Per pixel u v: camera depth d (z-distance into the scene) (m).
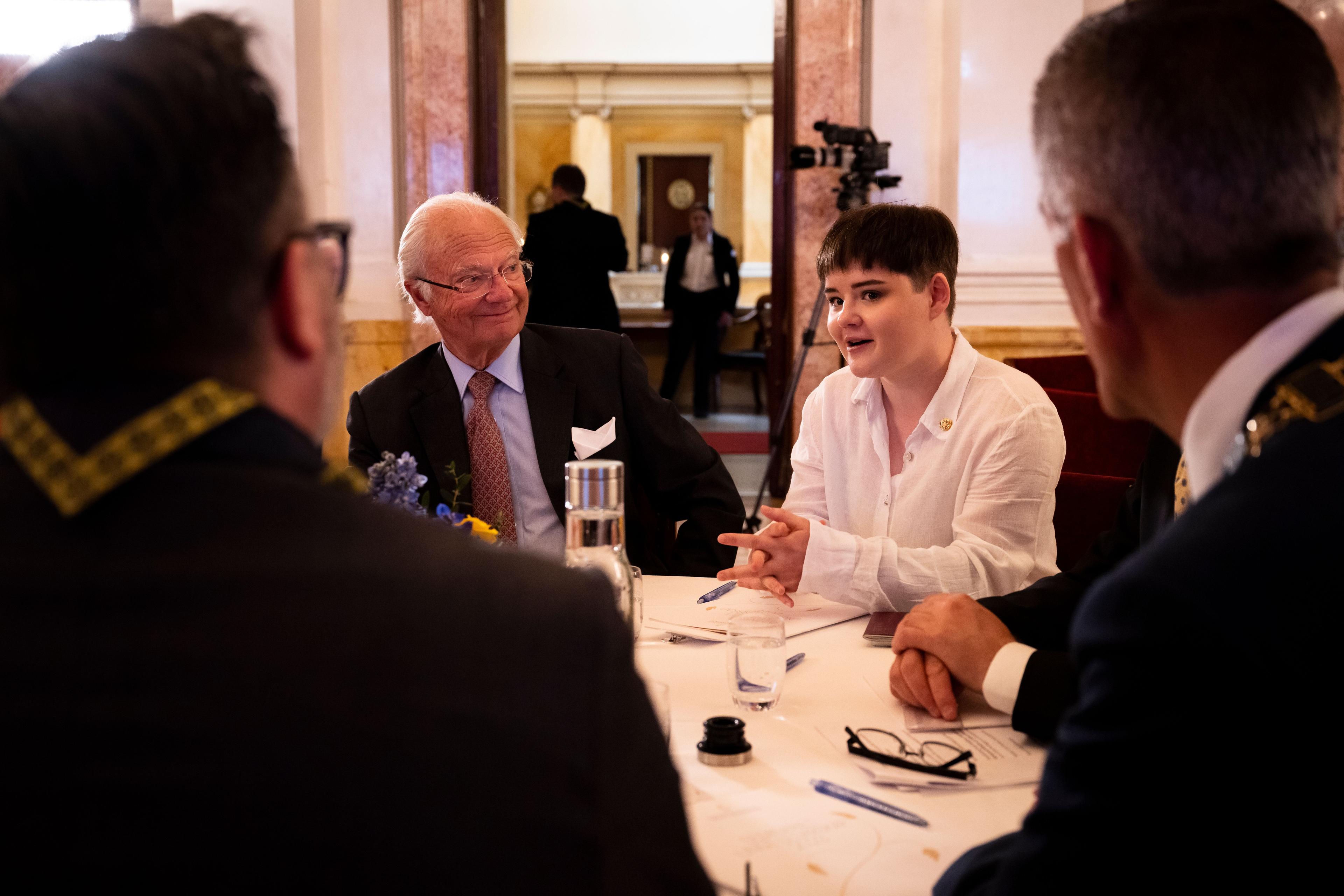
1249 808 0.53
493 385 2.10
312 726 0.45
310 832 0.44
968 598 1.27
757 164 11.02
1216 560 0.54
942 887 0.76
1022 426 1.67
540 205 11.02
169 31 0.53
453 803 0.45
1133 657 0.55
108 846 0.43
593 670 0.48
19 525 0.47
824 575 1.54
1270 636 0.52
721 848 0.86
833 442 1.93
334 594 0.47
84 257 0.48
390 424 2.07
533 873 0.45
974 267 4.79
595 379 2.18
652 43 10.84
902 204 1.74
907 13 4.98
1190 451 0.65
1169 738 0.54
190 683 0.45
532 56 10.85
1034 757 1.05
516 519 2.08
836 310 1.77
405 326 5.01
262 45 0.57
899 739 1.09
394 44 4.91
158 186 0.48
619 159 11.09
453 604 0.48
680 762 1.05
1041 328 4.81
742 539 1.58
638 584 1.44
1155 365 0.67
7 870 0.44
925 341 1.74
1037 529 1.67
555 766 0.46
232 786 0.44
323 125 4.74
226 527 0.47
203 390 0.50
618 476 1.19
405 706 0.45
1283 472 0.56
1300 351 0.60
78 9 4.13
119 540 0.47
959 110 4.78
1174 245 0.61
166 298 0.49
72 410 0.49
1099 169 0.63
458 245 1.97
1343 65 1.18
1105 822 0.55
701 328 8.80
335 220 0.65
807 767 1.03
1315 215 0.60
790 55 5.06
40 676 0.45
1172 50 0.61
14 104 0.49
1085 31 0.66
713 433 7.92
